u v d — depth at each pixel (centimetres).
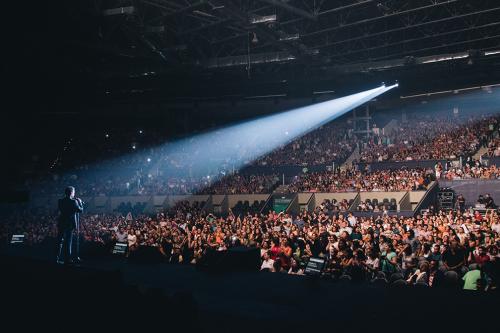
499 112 3816
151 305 567
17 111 3788
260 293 758
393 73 3281
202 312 669
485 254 1023
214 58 2783
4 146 3791
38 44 2539
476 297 648
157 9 2291
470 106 3988
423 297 665
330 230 1473
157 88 3569
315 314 636
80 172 4047
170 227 1814
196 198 3450
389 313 609
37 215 3095
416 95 3906
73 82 3309
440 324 555
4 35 2356
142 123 4444
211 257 953
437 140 3434
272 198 3206
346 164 3588
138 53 2611
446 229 1404
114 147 4247
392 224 1700
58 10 2150
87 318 610
